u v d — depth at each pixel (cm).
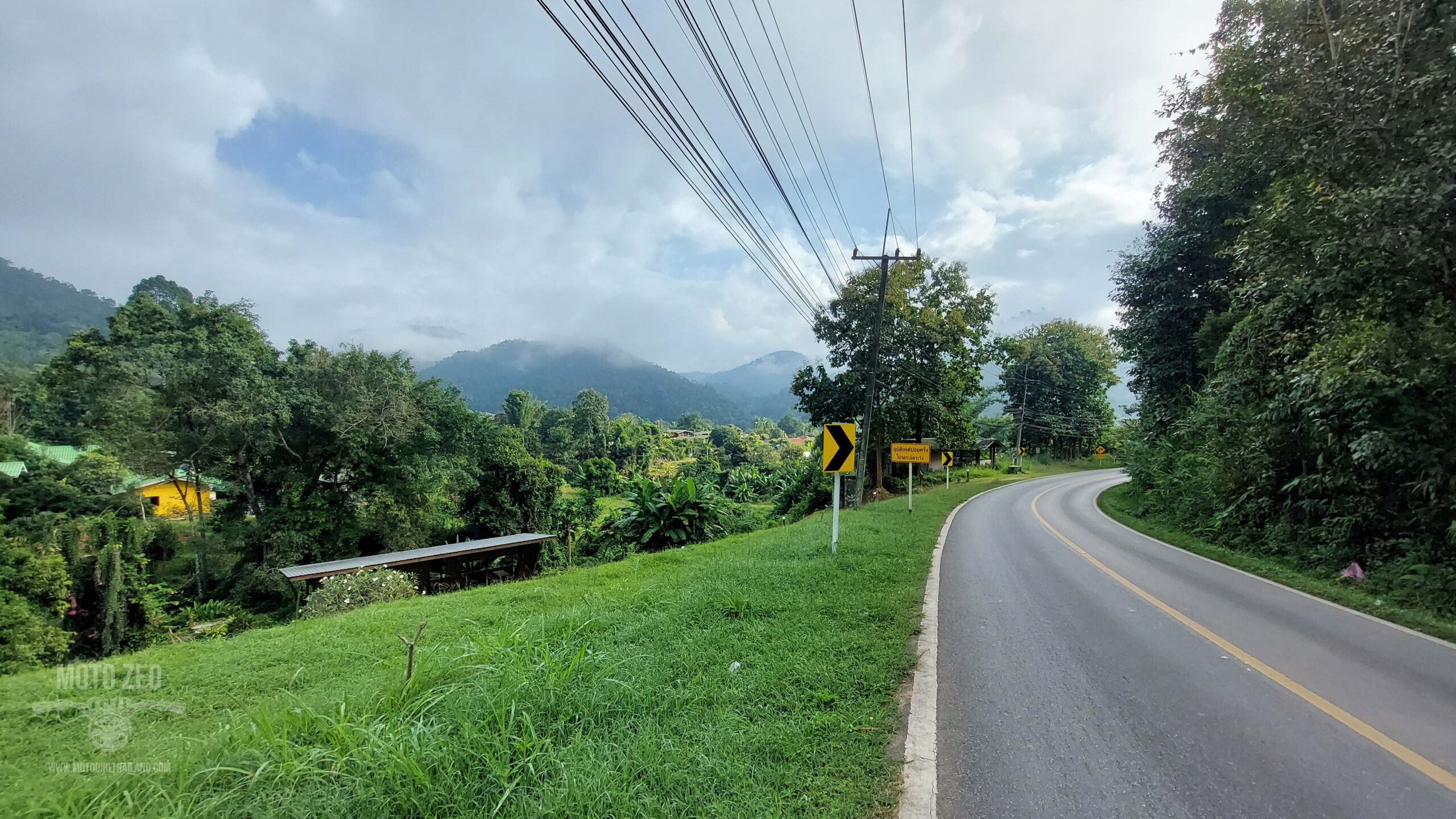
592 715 346
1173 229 1898
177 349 2270
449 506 3550
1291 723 387
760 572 810
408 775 266
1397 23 722
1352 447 841
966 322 2989
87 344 2244
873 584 755
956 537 1352
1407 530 895
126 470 2417
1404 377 800
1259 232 975
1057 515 1952
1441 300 789
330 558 2670
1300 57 877
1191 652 533
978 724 379
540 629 514
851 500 2673
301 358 2686
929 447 2145
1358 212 773
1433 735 373
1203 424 1562
